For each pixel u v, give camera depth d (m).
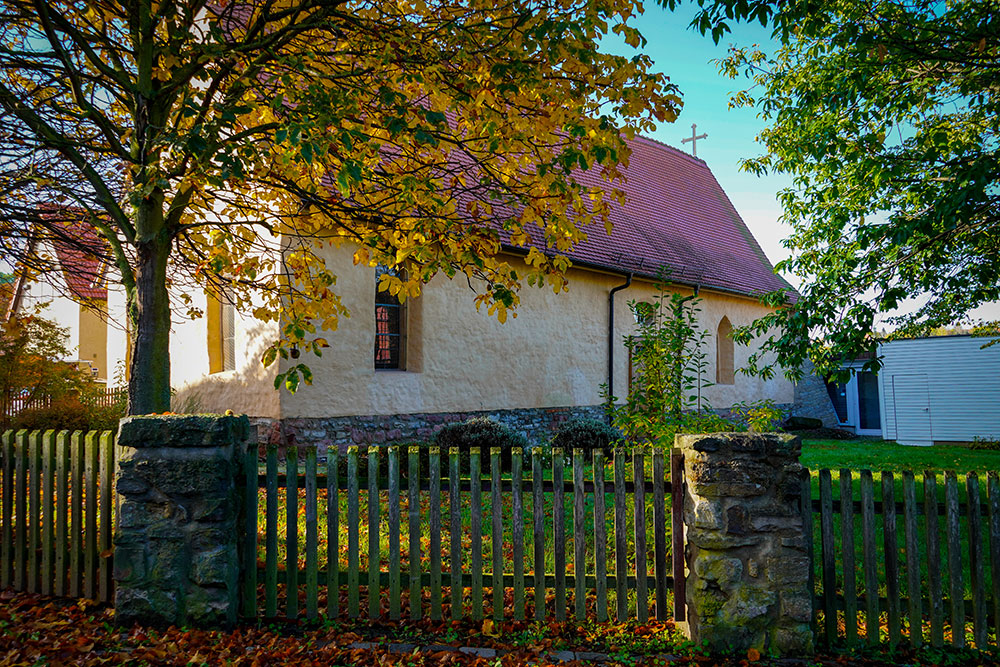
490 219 6.01
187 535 4.45
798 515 4.16
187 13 5.89
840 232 8.35
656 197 20.94
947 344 17.48
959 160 7.26
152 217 5.98
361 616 4.77
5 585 5.17
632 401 7.61
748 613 4.10
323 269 7.29
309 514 4.64
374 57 5.11
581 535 4.54
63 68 5.68
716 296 19.33
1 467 5.24
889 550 4.30
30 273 7.91
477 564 4.57
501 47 4.93
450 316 12.59
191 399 11.81
